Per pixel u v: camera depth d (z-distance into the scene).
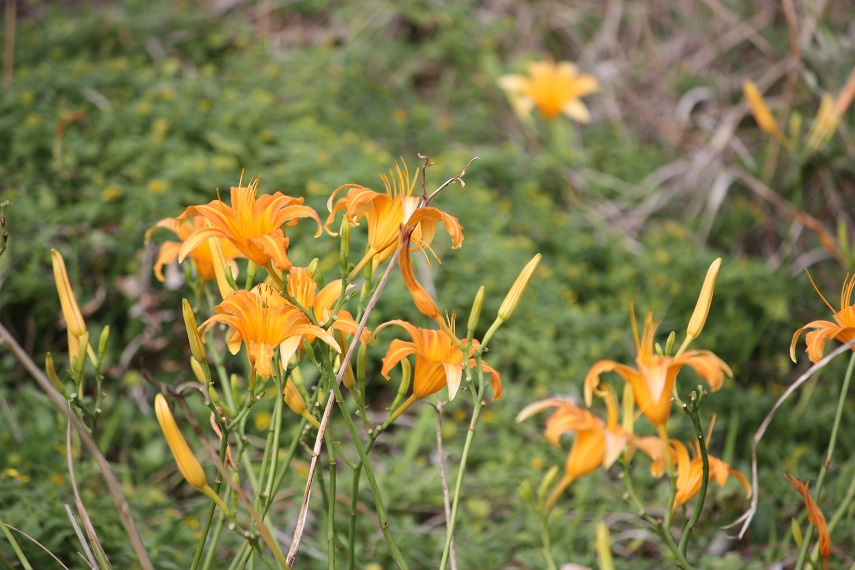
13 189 4.27
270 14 6.77
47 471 3.04
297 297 1.79
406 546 3.09
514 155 5.52
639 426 3.79
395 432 3.89
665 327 4.50
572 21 7.05
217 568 2.76
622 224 5.59
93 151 4.45
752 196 5.81
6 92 4.79
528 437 3.86
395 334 3.92
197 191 4.34
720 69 6.56
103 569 1.86
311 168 4.55
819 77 5.75
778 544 3.20
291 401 1.85
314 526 3.22
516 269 4.36
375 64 6.30
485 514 3.38
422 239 1.80
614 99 6.59
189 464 1.60
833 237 5.41
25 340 3.97
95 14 6.09
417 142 5.71
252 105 5.05
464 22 6.68
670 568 3.14
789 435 4.09
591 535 3.32
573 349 4.23
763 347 4.77
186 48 6.08
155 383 1.72
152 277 4.07
